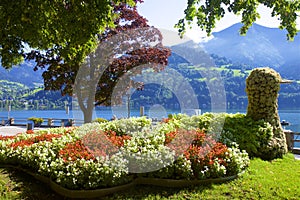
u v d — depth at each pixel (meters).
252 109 7.27
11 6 3.73
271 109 7.08
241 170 5.17
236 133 6.53
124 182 4.52
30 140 6.53
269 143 6.51
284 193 4.33
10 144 6.24
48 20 4.12
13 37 4.62
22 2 3.71
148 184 4.65
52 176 4.61
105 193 4.29
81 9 4.20
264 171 5.35
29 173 5.21
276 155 6.59
